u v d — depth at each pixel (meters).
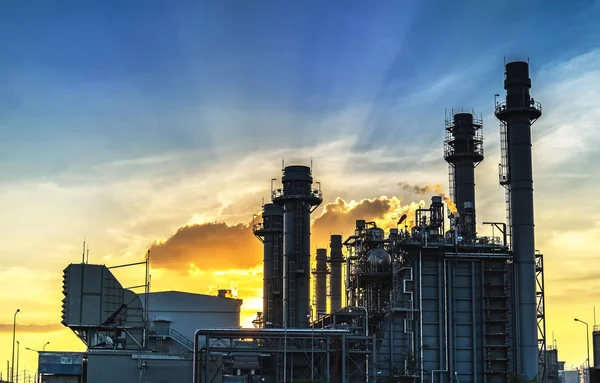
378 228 165.75
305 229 180.00
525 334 148.62
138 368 135.88
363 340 144.38
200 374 135.88
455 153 168.62
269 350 137.25
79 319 141.12
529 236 151.00
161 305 170.12
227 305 172.12
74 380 138.12
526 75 153.88
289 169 182.38
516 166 152.62
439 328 148.00
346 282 171.12
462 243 151.62
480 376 147.38
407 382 144.25
